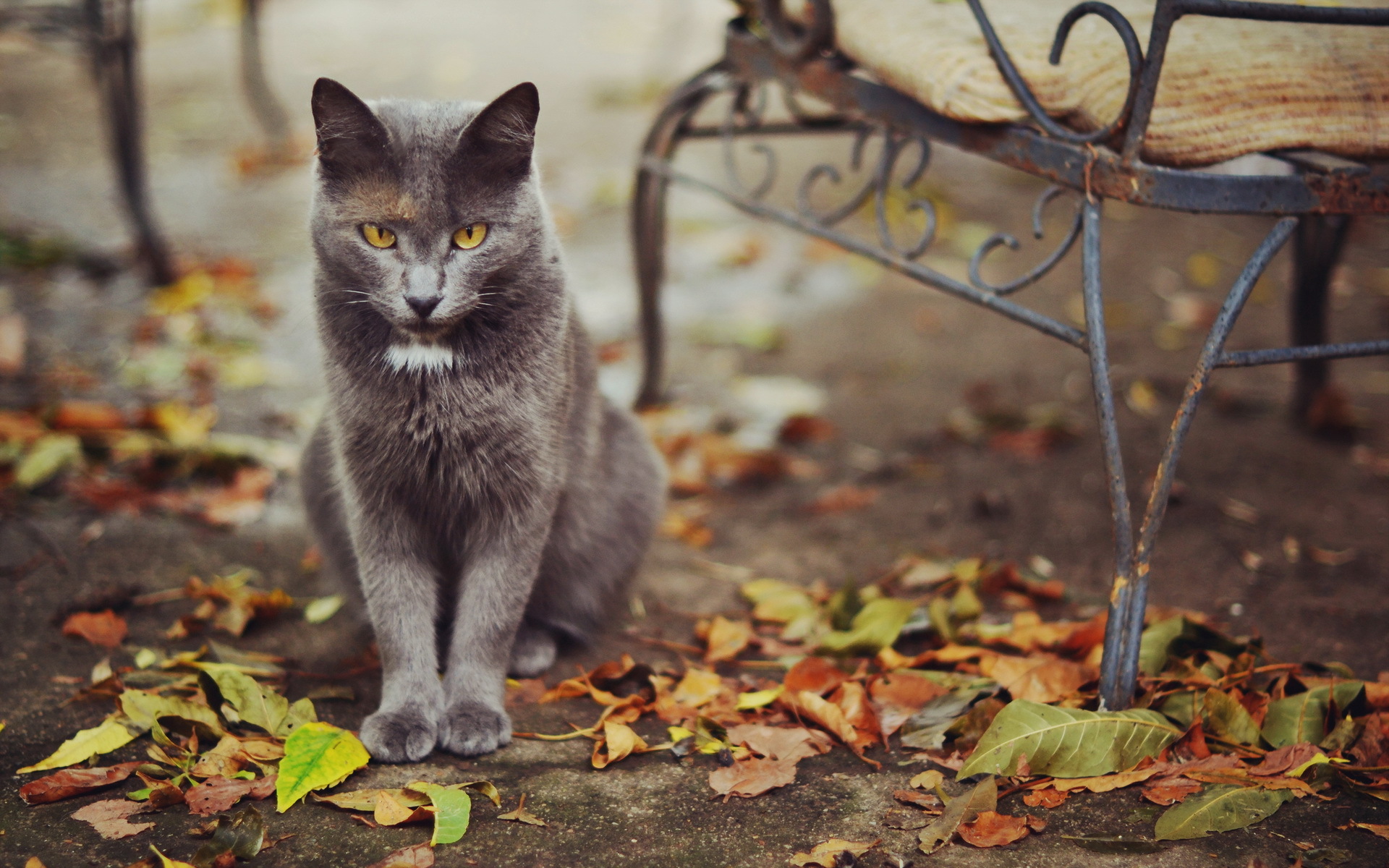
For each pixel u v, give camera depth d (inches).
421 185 64.1
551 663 80.7
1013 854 56.2
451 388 67.9
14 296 141.7
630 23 288.5
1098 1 64.3
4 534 93.1
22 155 188.1
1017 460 115.3
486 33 277.3
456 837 56.5
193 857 54.7
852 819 59.8
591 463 81.4
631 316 148.2
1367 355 65.9
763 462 115.1
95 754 63.9
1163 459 64.0
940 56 72.1
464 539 75.1
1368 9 60.1
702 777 64.2
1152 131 65.1
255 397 123.2
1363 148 66.2
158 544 94.0
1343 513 102.4
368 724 67.0
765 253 170.4
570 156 201.6
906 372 137.4
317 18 285.9
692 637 86.3
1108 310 151.3
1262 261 63.1
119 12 140.2
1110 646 66.0
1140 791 60.8
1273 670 72.2
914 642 83.7
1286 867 54.4
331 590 87.4
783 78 96.0
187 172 186.9
